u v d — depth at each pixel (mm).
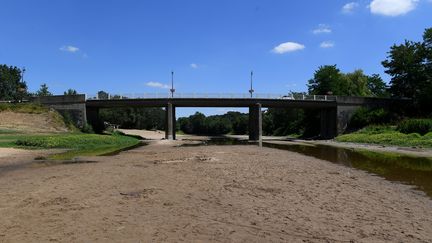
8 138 53844
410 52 96250
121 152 44094
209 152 43031
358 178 23469
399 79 98312
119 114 159125
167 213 13531
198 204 15000
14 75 159500
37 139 50938
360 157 41156
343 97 92562
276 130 145000
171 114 85500
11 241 10430
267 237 10953
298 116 132875
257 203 15242
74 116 81188
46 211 13727
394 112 91375
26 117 76062
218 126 180500
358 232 11531
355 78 126250
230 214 13445
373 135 74562
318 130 109062
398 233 11508
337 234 11297
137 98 83125
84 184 19531
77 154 40906
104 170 25500
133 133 125438
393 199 16766
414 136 64688
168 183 19969
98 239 10602
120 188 18391
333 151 51500
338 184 20438
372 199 16531
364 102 94062
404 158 39844
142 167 27453
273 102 89250
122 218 12789
